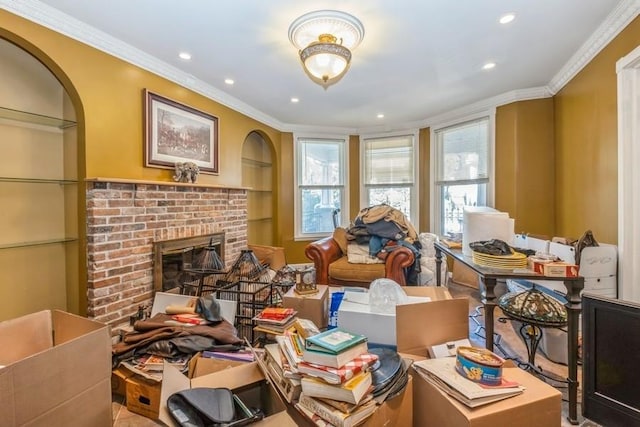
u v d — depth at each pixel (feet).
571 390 5.24
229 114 12.64
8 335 4.28
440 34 7.77
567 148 10.30
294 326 5.01
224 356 5.56
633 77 7.04
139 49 8.50
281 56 8.95
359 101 12.96
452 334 5.06
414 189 16.46
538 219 11.61
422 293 6.68
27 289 7.30
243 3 6.53
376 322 5.54
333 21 7.03
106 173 7.98
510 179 12.05
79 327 4.45
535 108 11.57
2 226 6.92
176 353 5.76
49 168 7.64
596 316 3.72
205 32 7.67
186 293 9.54
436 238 12.21
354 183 17.78
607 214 8.03
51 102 7.63
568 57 9.11
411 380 4.13
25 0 6.34
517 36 7.92
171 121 9.77
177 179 9.81
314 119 15.79
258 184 16.70
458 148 14.44
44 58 6.89
